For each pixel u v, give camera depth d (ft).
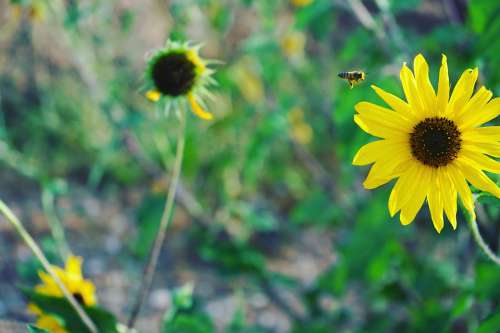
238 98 4.07
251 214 3.63
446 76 2.17
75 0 3.42
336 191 4.17
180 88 2.40
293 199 5.61
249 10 3.97
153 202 3.74
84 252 5.22
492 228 2.86
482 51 2.59
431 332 3.17
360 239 3.36
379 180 2.21
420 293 3.41
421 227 4.48
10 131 5.04
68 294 2.35
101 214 5.65
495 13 2.57
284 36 3.72
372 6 3.87
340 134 2.91
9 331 3.84
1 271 4.56
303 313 4.32
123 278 4.98
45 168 5.41
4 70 4.73
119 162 5.61
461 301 2.80
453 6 3.14
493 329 2.37
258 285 3.82
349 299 4.46
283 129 3.84
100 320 2.45
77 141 5.69
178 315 2.69
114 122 3.66
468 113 2.18
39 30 4.56
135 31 4.58
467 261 3.39
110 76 4.32
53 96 5.08
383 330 3.89
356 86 2.84
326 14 3.31
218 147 4.34
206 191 4.56
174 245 5.35
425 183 2.21
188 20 3.41
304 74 4.32
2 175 5.85
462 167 2.19
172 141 4.35
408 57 2.98
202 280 4.99
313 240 5.42
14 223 2.27
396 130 2.20
